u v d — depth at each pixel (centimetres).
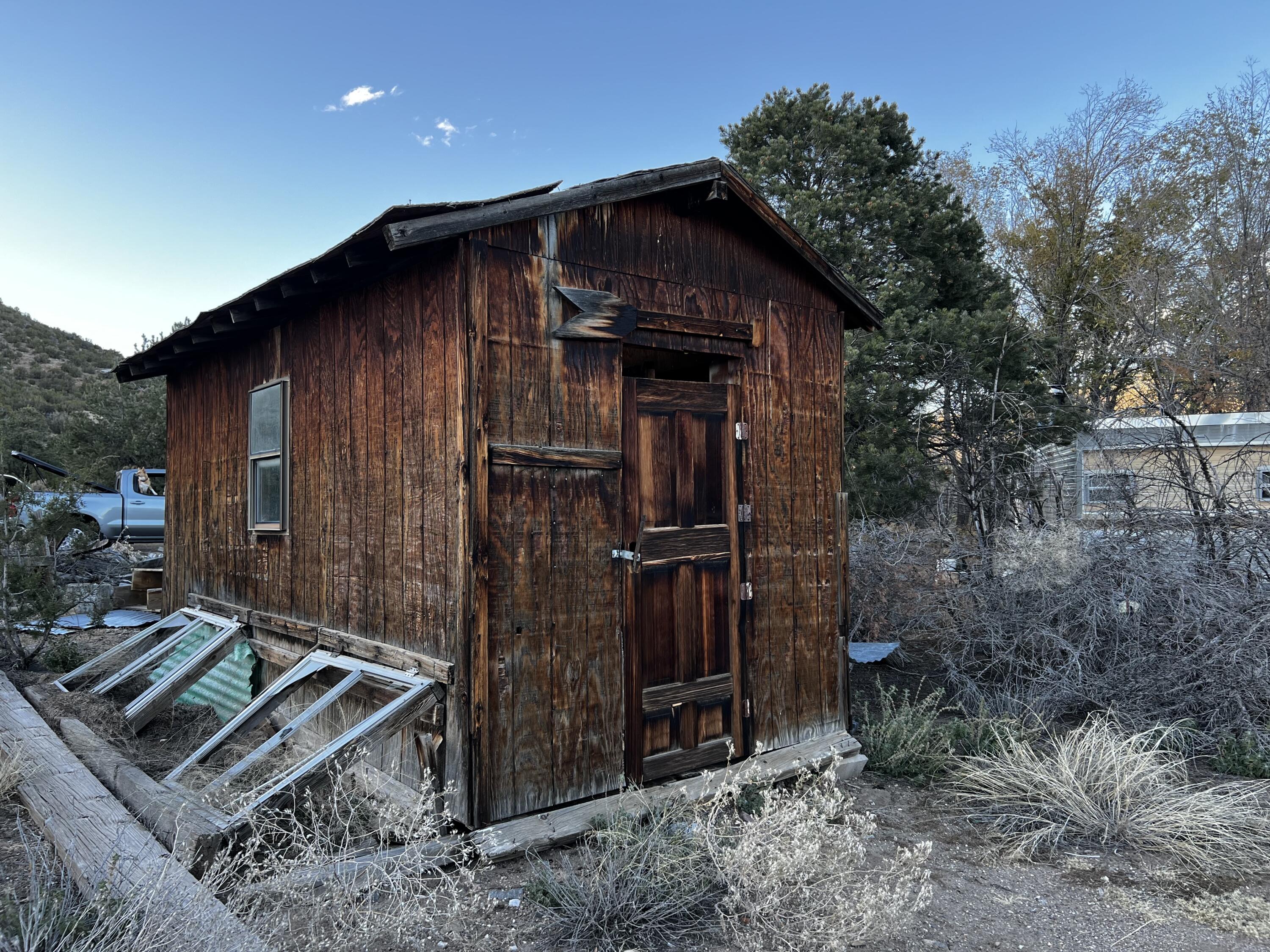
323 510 536
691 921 344
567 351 440
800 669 553
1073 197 2545
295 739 555
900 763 555
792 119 1758
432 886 371
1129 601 675
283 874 321
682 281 495
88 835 370
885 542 954
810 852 335
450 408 411
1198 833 436
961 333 1417
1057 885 397
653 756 469
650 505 479
